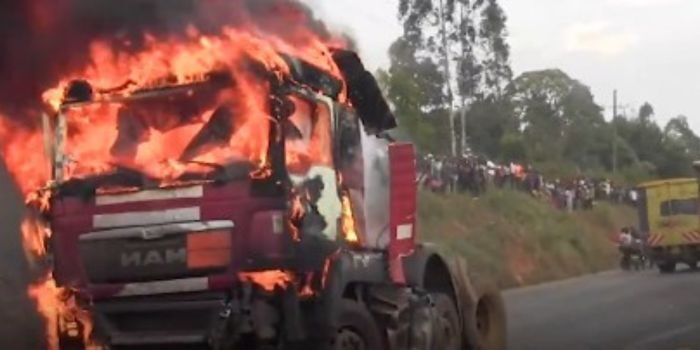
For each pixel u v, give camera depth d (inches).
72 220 295.9
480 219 1202.6
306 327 284.8
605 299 796.6
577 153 2977.4
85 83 304.7
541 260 1213.1
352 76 325.7
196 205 283.6
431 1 1491.1
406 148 350.3
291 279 281.0
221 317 279.0
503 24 1551.4
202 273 281.9
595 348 468.1
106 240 290.5
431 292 373.1
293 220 281.7
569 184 1742.1
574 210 1663.4
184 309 282.0
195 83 292.0
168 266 284.0
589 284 1049.5
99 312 290.8
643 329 551.5
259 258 278.4
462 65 1544.0
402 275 342.3
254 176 280.7
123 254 288.7
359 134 326.0
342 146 313.0
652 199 1288.1
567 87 3115.2
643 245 1315.2
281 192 280.2
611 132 3095.5
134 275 287.3
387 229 336.2
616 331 542.6
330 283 291.4
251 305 277.7
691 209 1262.3
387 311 323.9
